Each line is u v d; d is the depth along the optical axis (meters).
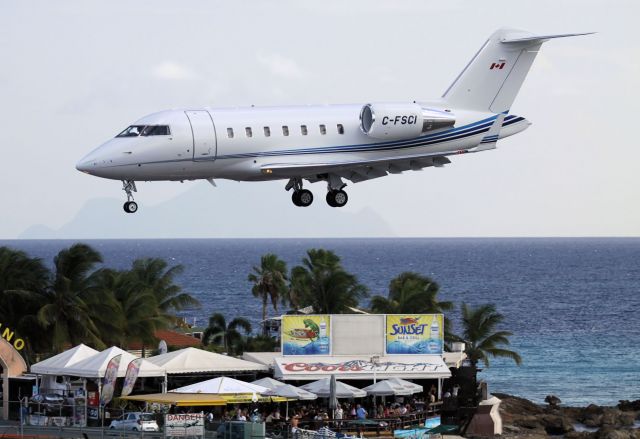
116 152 117.50
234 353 192.62
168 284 187.75
